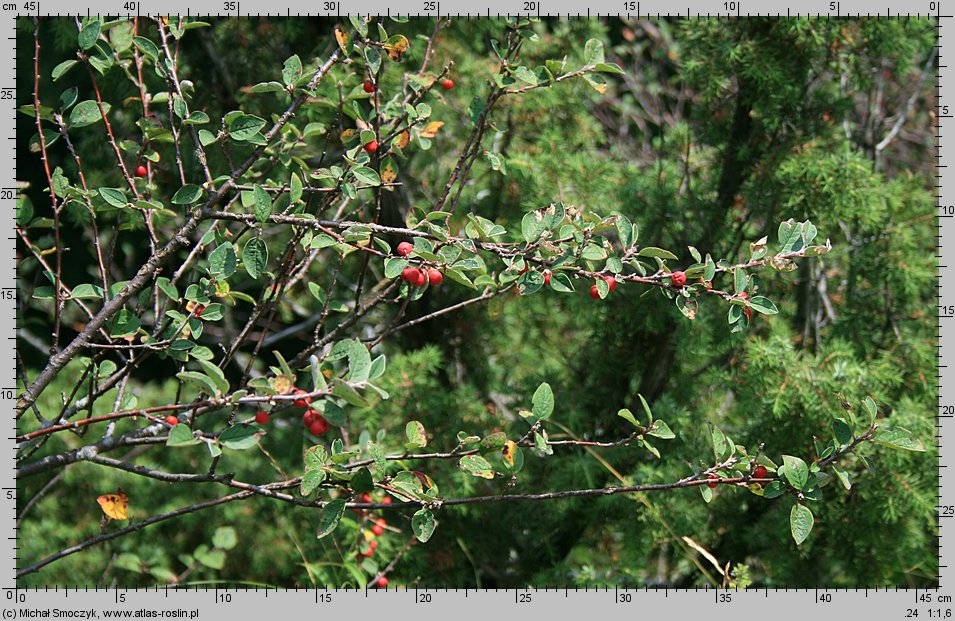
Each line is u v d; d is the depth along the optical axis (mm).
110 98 5016
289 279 3668
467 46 5449
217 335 6773
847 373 4422
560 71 3314
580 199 4941
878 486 4316
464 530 5062
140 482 5734
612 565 4969
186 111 3281
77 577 5172
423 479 2861
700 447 4766
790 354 4523
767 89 4586
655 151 6555
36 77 3152
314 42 5418
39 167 6426
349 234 2889
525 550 5340
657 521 4598
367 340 3457
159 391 6207
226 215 3051
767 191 4730
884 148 6070
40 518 5594
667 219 4934
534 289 2977
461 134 5348
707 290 2949
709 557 4031
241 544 5594
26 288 5410
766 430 4590
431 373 5445
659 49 7133
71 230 6535
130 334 3107
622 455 4844
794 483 2752
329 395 2299
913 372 4773
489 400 5609
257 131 3109
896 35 4672
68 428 2762
